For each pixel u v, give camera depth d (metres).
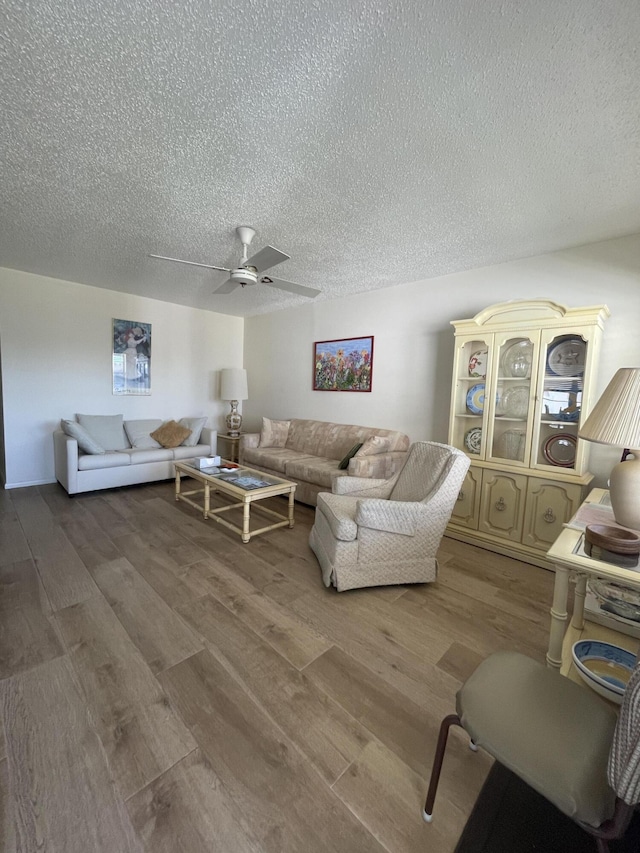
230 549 2.74
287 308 5.04
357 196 2.12
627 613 1.67
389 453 3.52
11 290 3.84
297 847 0.98
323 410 4.64
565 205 2.16
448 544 3.02
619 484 1.38
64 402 4.28
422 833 1.03
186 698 1.43
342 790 1.13
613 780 0.69
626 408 1.34
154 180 2.01
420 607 2.10
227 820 1.04
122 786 1.11
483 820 1.06
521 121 1.50
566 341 2.69
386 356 3.95
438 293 3.52
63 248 3.07
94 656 1.63
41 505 3.53
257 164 1.85
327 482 3.46
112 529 3.03
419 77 1.31
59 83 1.36
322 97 1.41
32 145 1.73
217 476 3.31
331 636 1.82
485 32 1.13
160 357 5.00
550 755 0.82
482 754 1.27
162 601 2.06
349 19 1.11
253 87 1.37
